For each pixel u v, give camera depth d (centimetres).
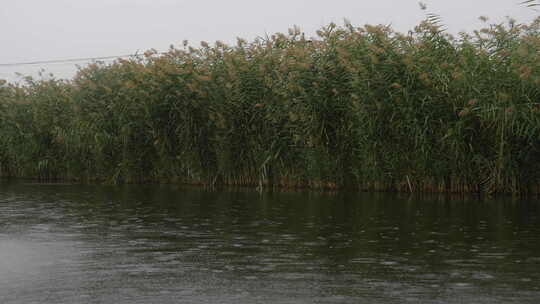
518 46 1209
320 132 1363
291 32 1523
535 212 961
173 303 446
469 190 1277
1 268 564
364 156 1313
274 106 1449
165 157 1627
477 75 1222
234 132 1526
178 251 643
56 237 738
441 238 716
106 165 1745
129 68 1708
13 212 999
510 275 522
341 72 1366
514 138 1203
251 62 1513
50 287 494
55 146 1886
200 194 1325
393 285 490
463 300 444
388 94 1290
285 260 593
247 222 864
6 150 1992
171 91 1599
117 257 612
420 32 1304
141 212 991
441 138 1234
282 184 1494
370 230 781
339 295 462
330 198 1205
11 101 1970
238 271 545
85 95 1783
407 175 1300
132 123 1658
